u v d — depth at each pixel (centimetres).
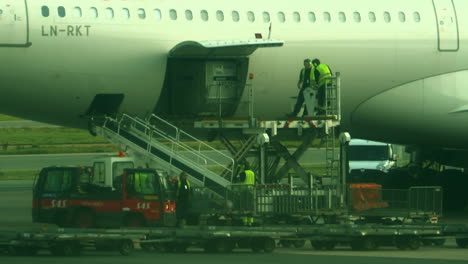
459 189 16125
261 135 11812
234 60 12838
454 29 13775
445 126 14175
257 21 12850
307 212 11475
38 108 12425
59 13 11938
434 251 9531
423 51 13662
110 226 10706
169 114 12988
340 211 11562
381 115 14025
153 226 10506
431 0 13838
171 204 10619
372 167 18338
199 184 11812
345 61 13338
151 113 12825
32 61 11862
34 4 11856
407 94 13850
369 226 9800
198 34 12525
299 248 9869
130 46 12225
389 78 13650
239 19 12769
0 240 8938
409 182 16712
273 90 13162
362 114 14025
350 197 11756
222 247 9288
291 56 13050
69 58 11994
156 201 10488
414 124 14188
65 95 12244
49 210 11131
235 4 12825
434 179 16312
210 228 9569
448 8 13825
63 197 11031
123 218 10612
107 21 12138
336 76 12250
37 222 11256
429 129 14288
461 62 13862
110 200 10694
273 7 13012
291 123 12094
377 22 13475
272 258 8744
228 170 12294
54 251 8944
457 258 8800
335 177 12269
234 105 13050
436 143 14950
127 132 12356
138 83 12394
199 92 12800
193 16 12569
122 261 8406
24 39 11769
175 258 8700
